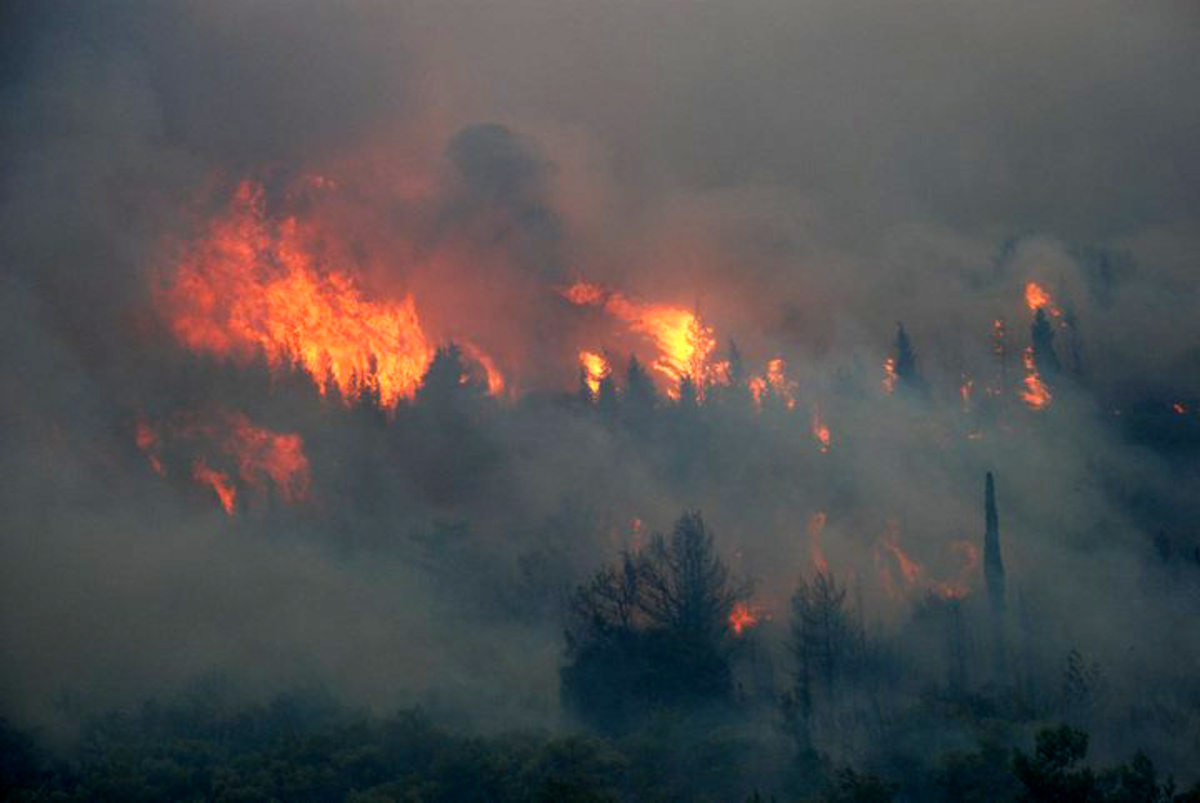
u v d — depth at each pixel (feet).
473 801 650.02
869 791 565.12
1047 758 517.55
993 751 586.86
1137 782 522.47
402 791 650.02
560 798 588.09
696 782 649.61
